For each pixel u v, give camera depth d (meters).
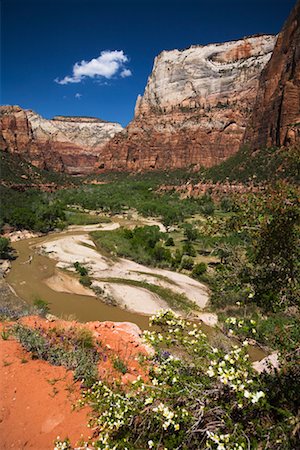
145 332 4.22
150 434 3.55
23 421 4.73
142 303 25.17
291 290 4.60
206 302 25.41
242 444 2.98
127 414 3.78
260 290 4.81
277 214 4.51
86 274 31.67
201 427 3.69
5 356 6.28
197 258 37.84
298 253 4.52
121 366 6.52
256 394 3.21
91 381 5.58
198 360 3.95
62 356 6.44
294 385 3.86
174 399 3.69
